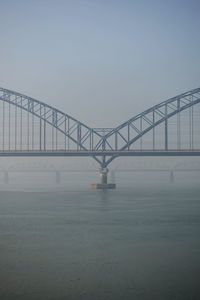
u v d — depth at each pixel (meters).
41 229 32.75
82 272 19.73
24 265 21.00
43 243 26.67
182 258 22.31
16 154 85.31
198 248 24.88
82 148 86.19
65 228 33.19
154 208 48.66
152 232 30.89
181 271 19.92
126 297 16.69
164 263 21.30
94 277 18.89
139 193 77.19
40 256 22.94
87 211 45.81
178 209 47.50
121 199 62.66
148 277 18.89
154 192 80.12
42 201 59.50
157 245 25.81
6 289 17.72
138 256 22.81
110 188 91.56
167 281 18.45
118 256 22.83
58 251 24.16
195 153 83.94
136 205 52.41
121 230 32.09
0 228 33.09
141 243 26.42
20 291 17.47
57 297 16.83
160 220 37.94
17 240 27.77
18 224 35.56
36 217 40.62
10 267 20.72
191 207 49.78
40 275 19.34
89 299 16.36
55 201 59.25
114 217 40.31
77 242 26.92
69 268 20.45
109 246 25.61
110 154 85.69
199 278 18.88
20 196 70.44
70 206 51.59
